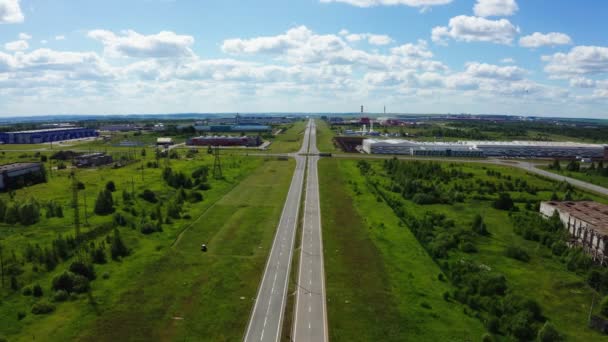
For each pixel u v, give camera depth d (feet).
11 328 237.86
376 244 383.24
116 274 311.06
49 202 461.78
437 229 431.02
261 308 265.95
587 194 609.83
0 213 427.33
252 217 461.78
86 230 398.01
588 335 245.86
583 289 304.30
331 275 315.17
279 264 335.06
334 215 474.90
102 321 247.29
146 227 402.31
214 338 232.32
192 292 285.02
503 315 255.09
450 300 282.36
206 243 379.96
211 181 648.38
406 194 573.33
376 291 290.56
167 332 237.25
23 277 297.33
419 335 238.68
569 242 392.47
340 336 235.81
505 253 368.27
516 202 556.10
